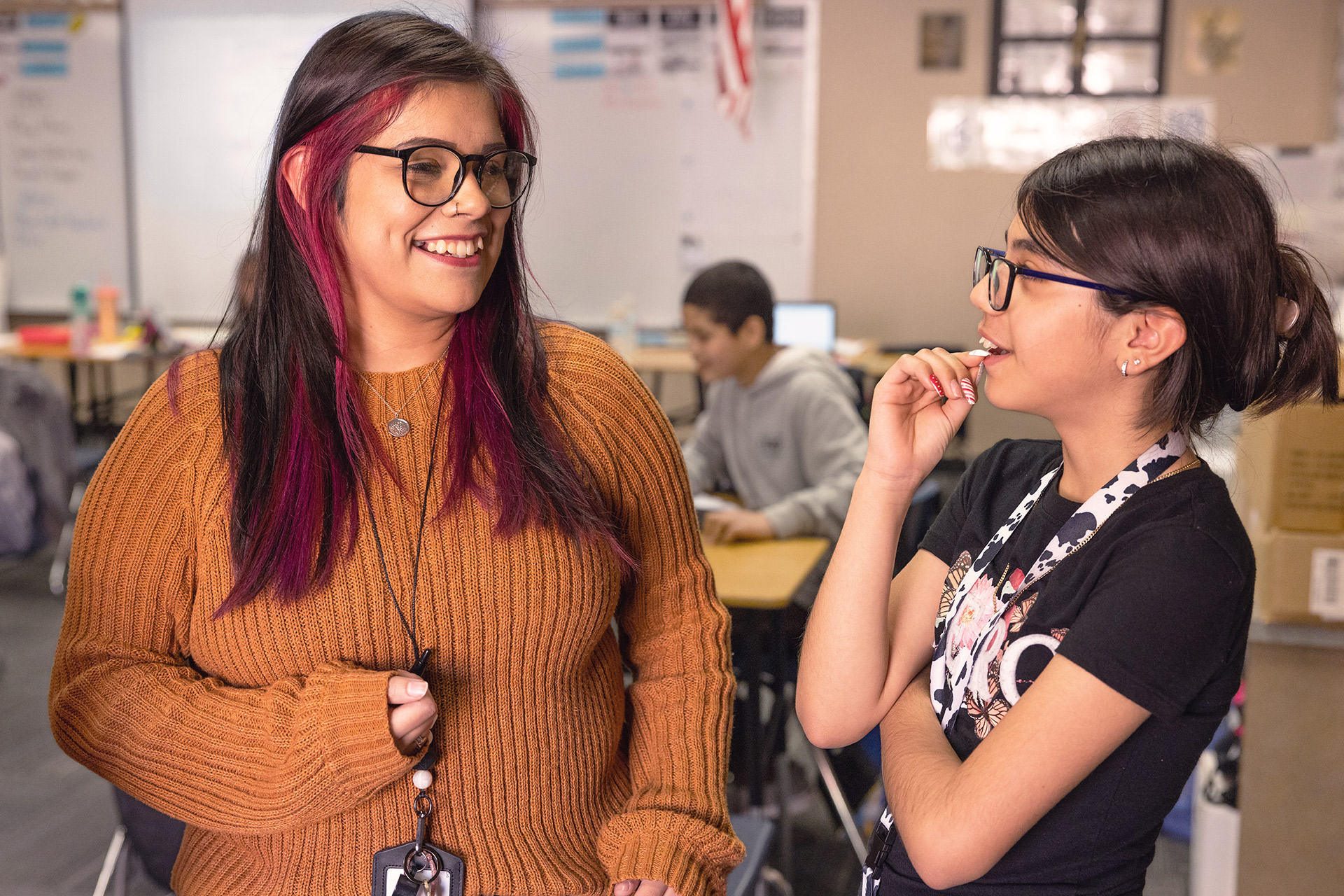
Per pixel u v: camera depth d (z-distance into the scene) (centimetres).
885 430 94
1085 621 80
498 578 98
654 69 622
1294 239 85
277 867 101
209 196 642
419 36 95
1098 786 82
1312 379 84
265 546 96
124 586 101
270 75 628
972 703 88
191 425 101
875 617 95
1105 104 614
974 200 629
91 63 638
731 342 280
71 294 633
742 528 256
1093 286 80
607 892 105
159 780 98
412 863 98
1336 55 591
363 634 98
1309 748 166
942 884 82
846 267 643
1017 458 101
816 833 261
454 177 93
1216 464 167
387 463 99
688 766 105
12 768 298
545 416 103
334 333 98
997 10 614
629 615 114
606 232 640
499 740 100
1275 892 171
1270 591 160
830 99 629
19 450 379
